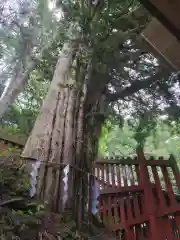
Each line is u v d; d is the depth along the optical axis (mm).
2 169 1839
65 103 3018
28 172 2072
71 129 2740
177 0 874
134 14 3982
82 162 2658
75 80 3424
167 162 4430
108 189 4391
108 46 3895
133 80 5336
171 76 5293
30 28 4734
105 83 4391
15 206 1594
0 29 4855
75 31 3893
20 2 4656
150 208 3910
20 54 5086
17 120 5211
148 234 3752
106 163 4777
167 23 976
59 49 4816
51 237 1468
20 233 1308
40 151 2363
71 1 3969
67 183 2229
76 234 1740
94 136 3240
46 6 4547
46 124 2674
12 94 5156
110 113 5375
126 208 4199
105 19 3877
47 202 1941
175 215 3775
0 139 3549
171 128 6262
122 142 7195
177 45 1121
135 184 4488
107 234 2346
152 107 5891
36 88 6004
